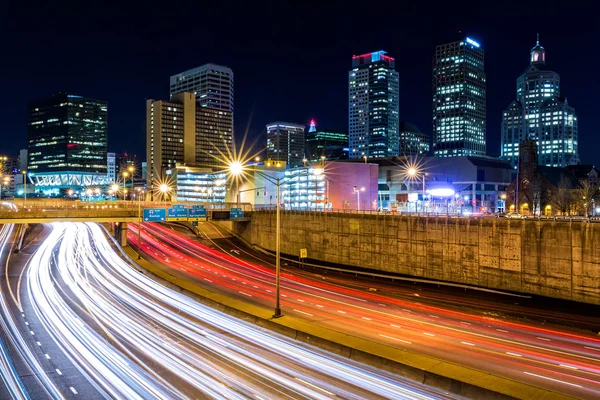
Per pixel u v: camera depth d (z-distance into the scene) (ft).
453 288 190.60
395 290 184.24
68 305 143.64
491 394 73.00
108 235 332.80
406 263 216.74
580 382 85.30
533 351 105.09
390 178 556.51
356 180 456.04
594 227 157.48
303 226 274.16
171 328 116.47
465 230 194.80
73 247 283.18
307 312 140.26
